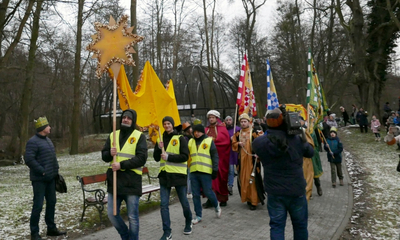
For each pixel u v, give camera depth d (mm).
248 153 6617
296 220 3719
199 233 5234
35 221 4867
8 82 21406
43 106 29156
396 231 5164
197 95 29812
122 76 5203
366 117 22047
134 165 4062
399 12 24875
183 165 5035
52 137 36875
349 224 5617
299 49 30984
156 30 25609
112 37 4504
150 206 7008
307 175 6840
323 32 32406
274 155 3596
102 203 5699
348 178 9789
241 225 5625
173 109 6035
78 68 20062
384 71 26328
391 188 8086
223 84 31703
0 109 25750
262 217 6086
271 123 3705
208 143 5750
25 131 17312
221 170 6887
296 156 3641
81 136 28281
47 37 15625
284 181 3615
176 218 6117
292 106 8336
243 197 6656
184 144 5055
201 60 33750
